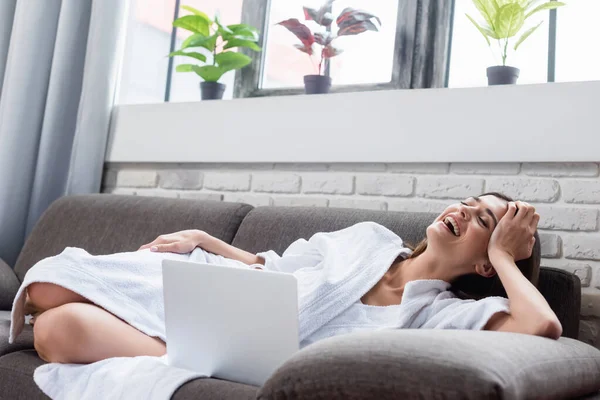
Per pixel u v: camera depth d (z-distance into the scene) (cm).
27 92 271
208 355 129
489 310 135
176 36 300
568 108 189
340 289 153
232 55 260
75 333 138
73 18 276
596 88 186
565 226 189
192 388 119
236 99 248
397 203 216
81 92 278
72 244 221
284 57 270
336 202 227
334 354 96
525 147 194
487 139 200
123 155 271
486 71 220
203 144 253
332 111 228
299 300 150
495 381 87
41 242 227
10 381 141
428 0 240
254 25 277
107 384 127
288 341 118
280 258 176
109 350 141
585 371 120
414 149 211
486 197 160
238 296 122
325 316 149
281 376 98
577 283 163
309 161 230
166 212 214
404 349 94
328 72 257
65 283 149
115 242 215
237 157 245
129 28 295
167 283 131
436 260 157
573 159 187
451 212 159
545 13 222
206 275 125
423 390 88
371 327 148
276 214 197
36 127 273
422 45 239
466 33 236
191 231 183
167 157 261
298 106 235
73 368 135
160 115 265
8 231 266
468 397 86
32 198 273
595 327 182
